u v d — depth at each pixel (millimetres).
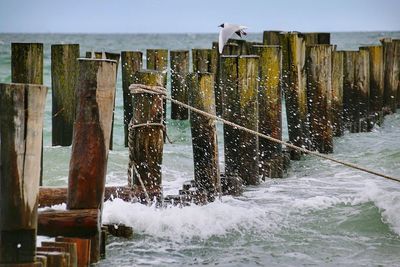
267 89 36375
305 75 41094
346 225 28812
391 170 38500
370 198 31266
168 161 40656
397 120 54562
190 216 27938
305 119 40844
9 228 19359
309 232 28047
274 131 36469
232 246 26484
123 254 25062
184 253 25594
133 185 27781
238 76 33125
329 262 24906
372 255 25625
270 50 36188
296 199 31938
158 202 27703
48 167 37688
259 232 27859
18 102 18953
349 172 38000
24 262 19516
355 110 49656
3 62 103625
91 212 22547
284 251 26031
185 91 50188
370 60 51938
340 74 45781
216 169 30203
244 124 33406
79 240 22203
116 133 50781
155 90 27281
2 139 19125
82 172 22734
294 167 39312
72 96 39250
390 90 56062
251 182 34062
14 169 19172
